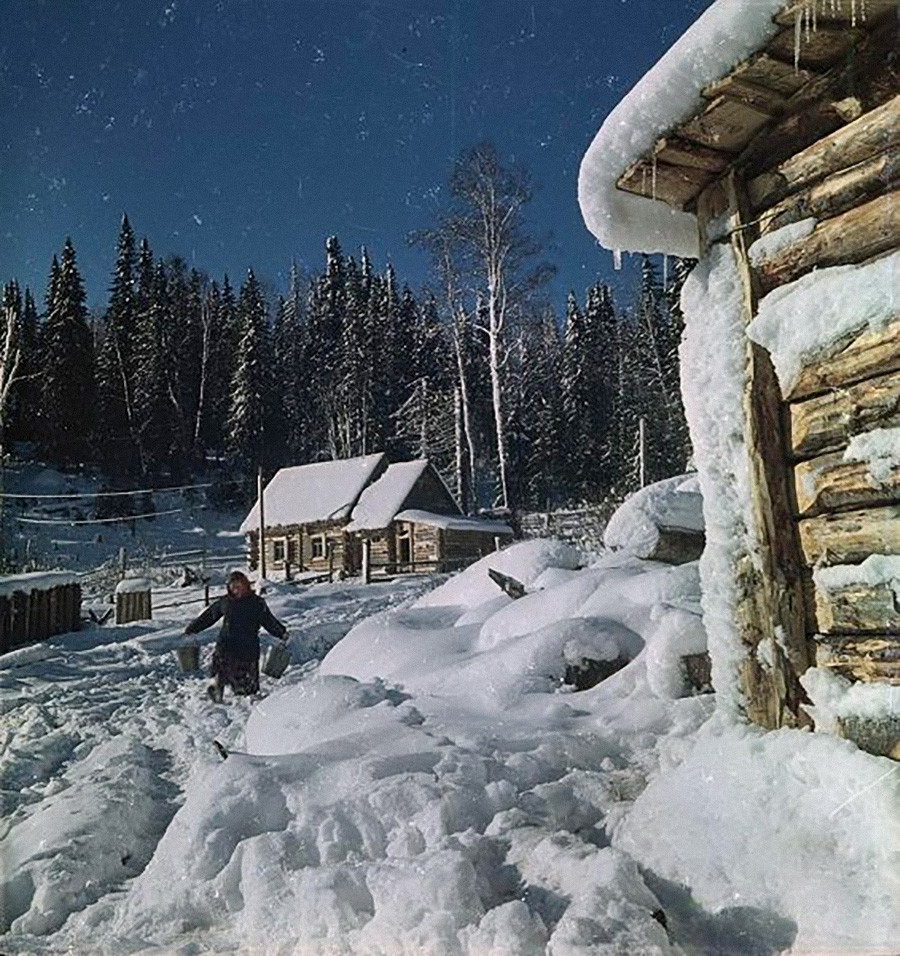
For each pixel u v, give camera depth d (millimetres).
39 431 43094
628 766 3771
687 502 7211
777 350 3135
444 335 39094
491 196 32625
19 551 33719
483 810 3314
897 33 2801
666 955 2326
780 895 2490
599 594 5891
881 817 2428
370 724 4637
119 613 19188
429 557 30844
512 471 45625
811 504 3047
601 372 48062
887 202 2848
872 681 2797
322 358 54156
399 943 2592
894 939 2209
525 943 2428
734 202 3400
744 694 3270
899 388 2750
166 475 47031
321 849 3203
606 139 3498
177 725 7191
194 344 52219
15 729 7730
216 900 3131
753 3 2844
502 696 4879
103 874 3746
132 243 50062
